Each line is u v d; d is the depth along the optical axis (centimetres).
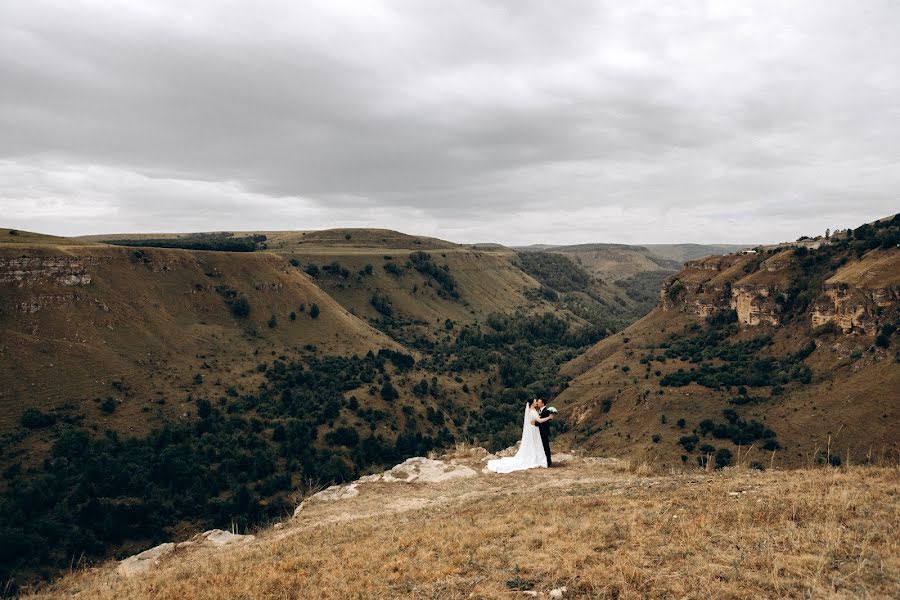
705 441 7619
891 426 6675
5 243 10344
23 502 5878
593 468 1698
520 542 942
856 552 748
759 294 12738
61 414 7838
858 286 9469
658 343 14675
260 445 8156
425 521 1185
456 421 11044
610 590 714
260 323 13350
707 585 688
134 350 10125
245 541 1330
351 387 11050
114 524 5884
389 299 19950
